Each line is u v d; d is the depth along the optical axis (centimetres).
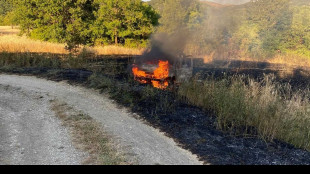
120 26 2709
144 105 848
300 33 2791
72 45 1919
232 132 671
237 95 816
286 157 557
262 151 578
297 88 1330
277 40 2864
